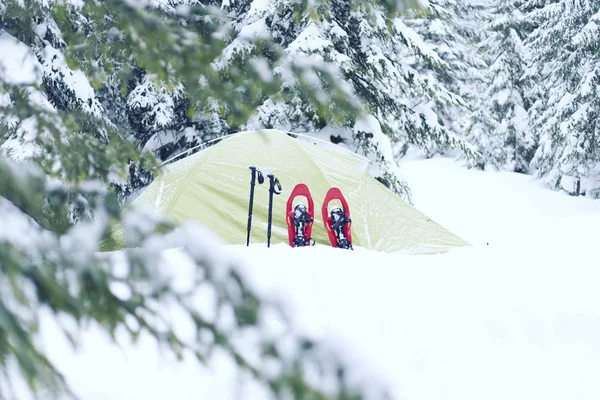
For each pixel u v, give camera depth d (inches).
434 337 173.3
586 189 869.2
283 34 382.0
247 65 55.2
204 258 41.2
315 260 221.6
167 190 349.1
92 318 41.1
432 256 255.9
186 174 349.4
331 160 367.6
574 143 828.6
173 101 518.0
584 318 181.5
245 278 40.9
